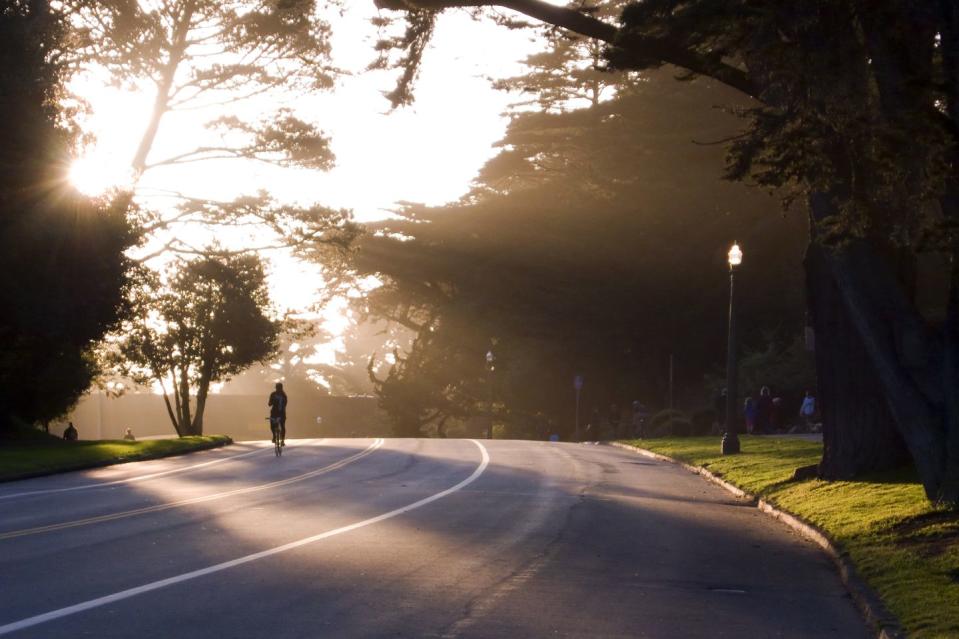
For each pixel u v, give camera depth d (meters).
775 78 13.90
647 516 17.33
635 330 60.56
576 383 57.66
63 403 44.72
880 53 13.25
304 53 42.62
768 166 14.23
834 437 19.64
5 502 18.16
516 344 64.06
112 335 43.53
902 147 12.52
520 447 38.50
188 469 26.91
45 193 31.56
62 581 10.49
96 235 33.44
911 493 16.05
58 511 16.70
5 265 31.38
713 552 13.66
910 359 14.97
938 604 9.42
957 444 14.09
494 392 66.56
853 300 15.46
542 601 10.07
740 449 30.42
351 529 14.81
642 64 17.14
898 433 19.11
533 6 17.20
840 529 14.22
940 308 38.69
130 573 10.99
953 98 12.34
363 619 9.03
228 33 41.66
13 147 30.55
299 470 26.42
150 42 40.72
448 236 63.94
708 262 58.81
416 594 10.20
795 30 12.75
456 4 17.47
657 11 14.06
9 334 34.91
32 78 30.55
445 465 28.38
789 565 12.78
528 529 15.32
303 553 12.53
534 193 63.81
